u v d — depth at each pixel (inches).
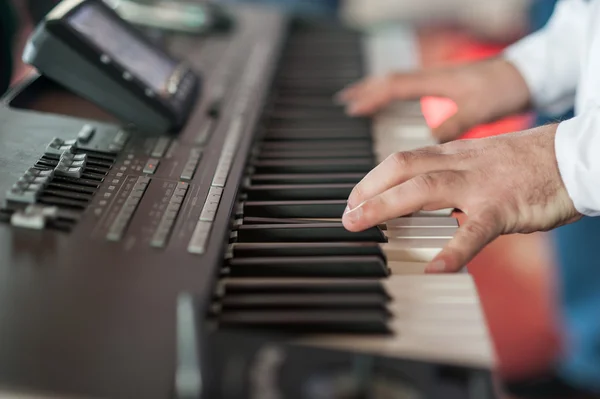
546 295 46.8
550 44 32.2
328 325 18.4
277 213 23.9
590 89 28.1
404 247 22.2
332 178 25.8
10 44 29.7
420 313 19.3
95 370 16.9
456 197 22.4
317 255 21.6
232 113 27.9
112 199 21.8
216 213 21.8
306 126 29.6
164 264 19.7
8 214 20.7
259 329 18.3
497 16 76.7
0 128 24.6
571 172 22.8
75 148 23.9
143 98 24.9
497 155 23.2
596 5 29.2
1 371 16.8
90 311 18.2
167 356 17.2
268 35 36.2
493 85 31.4
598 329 39.6
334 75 34.1
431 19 78.1
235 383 16.2
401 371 16.7
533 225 22.7
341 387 16.3
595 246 40.1
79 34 24.2
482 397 16.5
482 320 19.1
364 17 79.6
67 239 20.2
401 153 23.1
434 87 31.2
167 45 33.9
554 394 39.9
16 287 18.7
